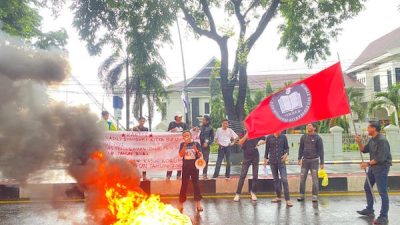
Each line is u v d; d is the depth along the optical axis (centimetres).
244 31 1914
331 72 764
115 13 1628
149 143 1099
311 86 771
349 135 2189
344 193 1064
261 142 1008
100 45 1652
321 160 953
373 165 752
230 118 1917
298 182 1086
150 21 1623
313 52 1998
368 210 807
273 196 1037
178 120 1170
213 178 1112
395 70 3766
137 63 1745
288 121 782
